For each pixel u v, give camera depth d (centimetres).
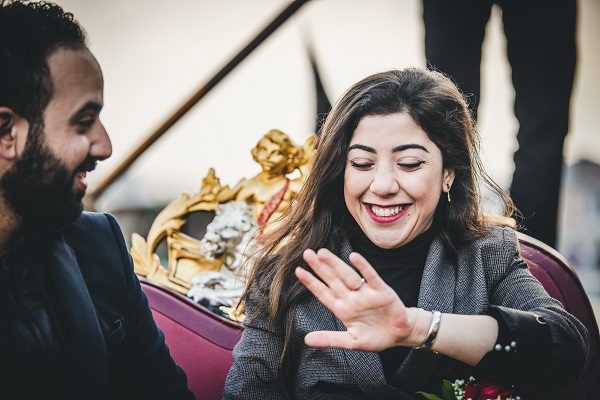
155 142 340
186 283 216
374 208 170
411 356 169
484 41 258
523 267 182
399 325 138
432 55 259
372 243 179
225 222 216
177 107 333
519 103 252
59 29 149
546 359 152
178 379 182
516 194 251
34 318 152
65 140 148
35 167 146
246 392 180
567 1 246
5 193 148
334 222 183
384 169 167
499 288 178
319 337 138
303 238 182
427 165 168
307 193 183
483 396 158
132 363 175
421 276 179
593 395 188
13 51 144
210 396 197
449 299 174
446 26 256
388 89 170
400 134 167
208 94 333
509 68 256
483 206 193
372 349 138
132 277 177
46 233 156
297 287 179
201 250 217
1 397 151
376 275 135
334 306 137
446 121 170
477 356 147
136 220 428
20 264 156
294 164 219
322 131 179
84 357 154
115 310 172
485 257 180
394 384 172
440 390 173
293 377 183
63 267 158
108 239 175
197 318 205
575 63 250
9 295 152
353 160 169
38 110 145
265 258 188
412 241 178
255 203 220
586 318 193
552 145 248
